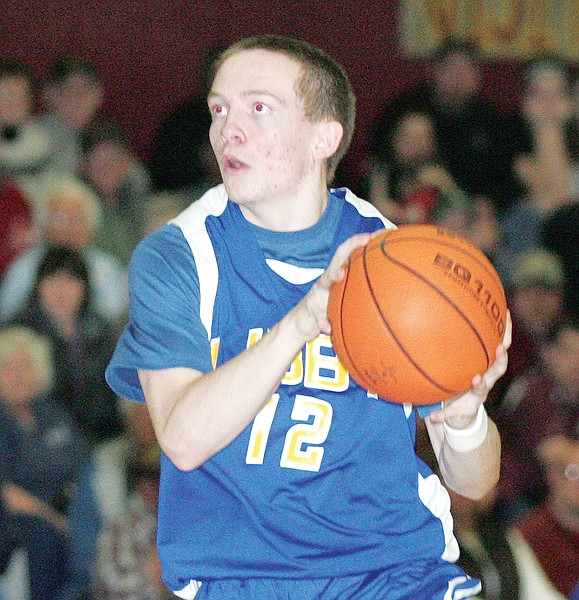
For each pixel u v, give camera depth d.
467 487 7.83
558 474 13.12
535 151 19.31
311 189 7.39
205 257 7.18
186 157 17.61
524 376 14.62
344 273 6.62
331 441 7.19
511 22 23.22
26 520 13.37
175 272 7.09
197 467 6.91
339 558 7.23
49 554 13.40
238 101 7.17
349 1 22.52
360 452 7.25
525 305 16.12
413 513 7.38
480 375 6.75
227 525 7.19
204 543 7.20
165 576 7.31
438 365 6.61
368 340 6.62
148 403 6.95
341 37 22.53
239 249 7.27
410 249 6.71
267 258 7.31
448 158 18.77
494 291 6.79
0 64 17.42
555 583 12.70
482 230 17.23
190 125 17.67
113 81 21.33
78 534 13.45
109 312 15.77
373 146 18.55
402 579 7.29
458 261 6.71
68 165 17.67
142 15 21.44
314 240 7.40
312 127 7.30
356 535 7.25
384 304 6.59
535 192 19.17
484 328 6.67
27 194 16.66
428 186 17.16
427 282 6.61
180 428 6.60
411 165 17.75
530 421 14.13
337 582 7.25
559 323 14.49
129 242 16.59
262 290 7.22
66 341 14.89
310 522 7.18
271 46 7.25
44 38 20.98
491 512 13.16
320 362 7.18
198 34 21.75
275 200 7.26
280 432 7.13
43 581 13.34
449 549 7.56
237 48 7.29
